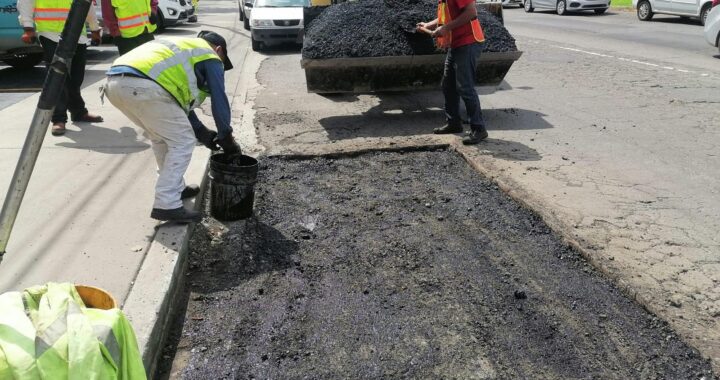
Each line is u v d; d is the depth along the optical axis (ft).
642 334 10.67
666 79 32.09
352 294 12.00
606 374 9.71
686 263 12.89
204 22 75.77
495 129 23.27
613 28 56.39
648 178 18.06
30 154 6.73
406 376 9.69
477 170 18.89
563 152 20.42
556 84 31.35
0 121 22.38
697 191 17.07
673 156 20.07
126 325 6.10
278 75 35.17
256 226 14.94
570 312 11.33
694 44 44.73
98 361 5.38
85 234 13.19
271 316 11.27
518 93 29.48
